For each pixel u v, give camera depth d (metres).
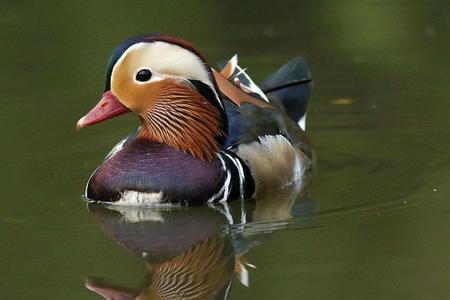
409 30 18.56
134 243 12.37
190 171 13.27
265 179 13.76
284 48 18.09
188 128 13.37
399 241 11.91
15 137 15.48
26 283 11.17
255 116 14.20
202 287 11.28
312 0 19.77
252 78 17.09
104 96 13.33
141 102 13.28
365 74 17.31
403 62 17.58
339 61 17.67
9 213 13.16
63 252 12.02
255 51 18.03
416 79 17.06
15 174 14.38
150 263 11.82
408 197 13.21
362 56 17.84
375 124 15.90
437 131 15.54
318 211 12.98
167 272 11.64
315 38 18.47
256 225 12.82
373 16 19.08
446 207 12.79
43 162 14.77
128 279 11.39
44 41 18.33
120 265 11.73
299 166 14.41
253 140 13.83
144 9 19.42
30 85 17.03
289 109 15.77
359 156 14.84
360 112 16.28
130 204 13.30
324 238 12.16
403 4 19.44
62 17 19.11
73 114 16.11
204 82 13.39
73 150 15.16
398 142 15.25
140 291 11.14
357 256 11.56
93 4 19.62
